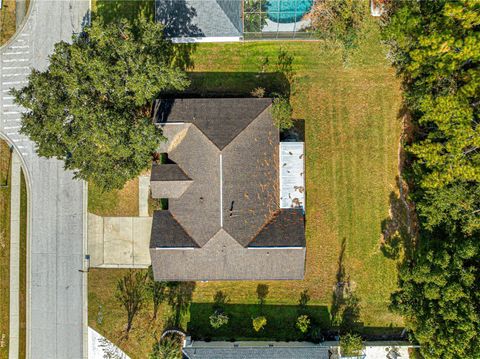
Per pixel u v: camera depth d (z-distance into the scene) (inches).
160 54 1456.7
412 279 1499.8
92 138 1339.8
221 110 1573.6
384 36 1482.5
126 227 1711.4
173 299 1691.7
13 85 1734.7
